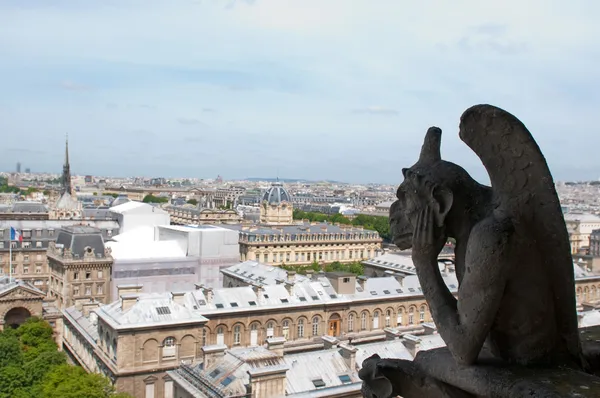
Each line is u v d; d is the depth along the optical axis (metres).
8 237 187.50
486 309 9.91
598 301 155.38
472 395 10.66
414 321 124.88
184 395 69.69
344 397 66.25
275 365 66.06
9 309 127.88
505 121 10.09
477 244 9.91
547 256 10.27
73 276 151.00
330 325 114.50
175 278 161.38
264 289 111.94
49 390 79.81
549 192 10.02
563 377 9.77
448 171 10.86
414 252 11.29
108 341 94.88
